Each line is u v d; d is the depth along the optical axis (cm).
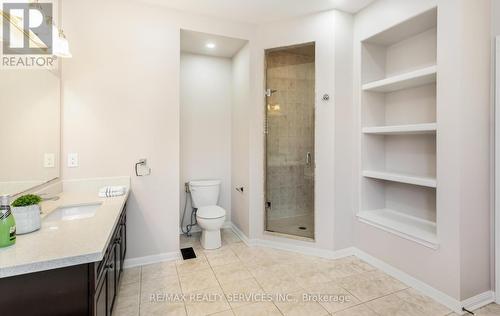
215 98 357
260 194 304
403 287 219
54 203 188
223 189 366
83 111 232
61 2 223
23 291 104
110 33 240
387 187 286
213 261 267
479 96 192
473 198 191
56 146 215
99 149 238
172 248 270
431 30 238
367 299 203
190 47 321
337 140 268
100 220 152
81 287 110
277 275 239
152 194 260
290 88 305
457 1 185
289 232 301
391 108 278
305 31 275
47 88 199
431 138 243
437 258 200
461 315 184
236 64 340
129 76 247
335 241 271
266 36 293
